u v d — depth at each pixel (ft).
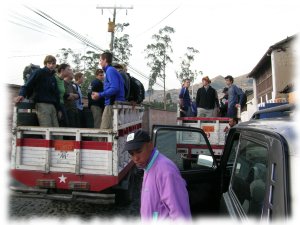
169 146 13.99
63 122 20.98
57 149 17.22
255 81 102.63
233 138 12.28
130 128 21.65
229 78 33.73
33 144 17.39
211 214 12.52
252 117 11.53
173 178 7.80
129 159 20.29
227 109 36.01
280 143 5.99
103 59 19.44
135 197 21.29
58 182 16.99
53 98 19.26
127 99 22.56
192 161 13.20
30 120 18.26
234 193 9.34
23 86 17.80
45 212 18.16
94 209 18.89
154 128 12.77
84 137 17.69
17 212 18.02
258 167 7.51
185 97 37.04
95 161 16.90
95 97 18.84
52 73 19.47
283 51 66.18
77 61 125.49
